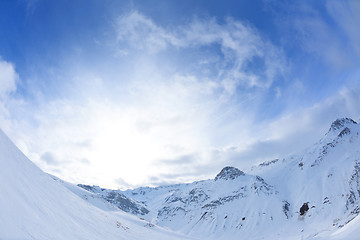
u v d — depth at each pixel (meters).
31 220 26.31
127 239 49.22
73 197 51.47
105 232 44.28
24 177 31.72
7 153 30.81
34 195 31.27
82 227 37.97
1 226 21.47
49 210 32.38
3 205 23.66
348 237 67.56
